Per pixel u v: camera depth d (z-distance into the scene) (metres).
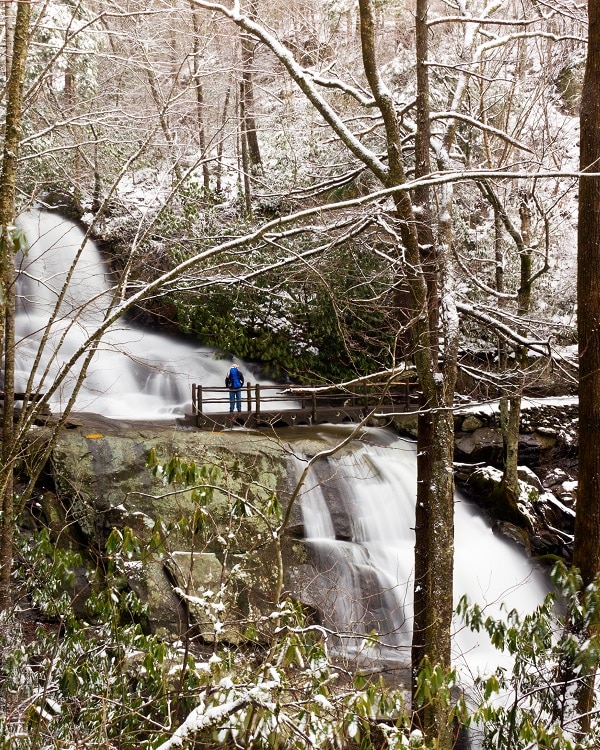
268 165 23.36
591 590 6.89
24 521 11.68
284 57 8.55
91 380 18.75
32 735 5.85
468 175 7.13
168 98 9.28
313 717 4.68
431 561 8.98
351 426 18.14
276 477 14.04
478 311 12.34
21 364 17.97
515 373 12.66
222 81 19.95
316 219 15.05
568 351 17.94
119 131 13.66
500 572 15.45
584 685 6.95
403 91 19.09
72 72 15.88
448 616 8.82
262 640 6.45
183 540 12.16
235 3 8.76
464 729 9.91
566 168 19.73
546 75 16.83
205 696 4.75
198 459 13.41
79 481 12.31
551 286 21.88
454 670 5.89
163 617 10.69
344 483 14.78
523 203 16.30
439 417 9.11
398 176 8.61
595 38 8.84
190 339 22.19
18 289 20.03
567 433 19.31
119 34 11.71
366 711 4.74
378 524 14.74
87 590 10.88
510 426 16.75
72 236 21.22
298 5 24.00
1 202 6.35
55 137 14.16
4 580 7.87
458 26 18.83
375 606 12.80
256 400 17.58
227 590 5.70
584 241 8.80
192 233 18.56
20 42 6.52
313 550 13.16
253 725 4.73
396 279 14.18
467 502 17.30
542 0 13.51
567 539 16.36
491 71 17.97
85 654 6.96
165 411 19.02
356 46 24.33
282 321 21.06
